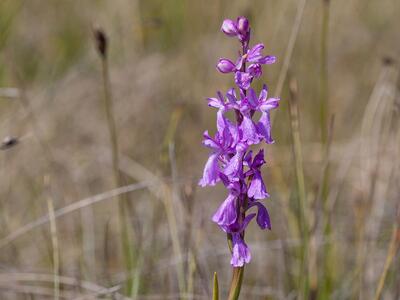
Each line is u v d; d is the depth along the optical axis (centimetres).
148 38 1207
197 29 1176
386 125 820
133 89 1095
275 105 409
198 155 994
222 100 418
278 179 786
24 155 945
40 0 1298
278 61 1098
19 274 716
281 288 697
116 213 871
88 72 1170
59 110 1068
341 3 1266
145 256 743
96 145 1018
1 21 1094
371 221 747
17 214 880
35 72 1182
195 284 690
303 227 640
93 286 674
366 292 701
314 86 1053
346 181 885
